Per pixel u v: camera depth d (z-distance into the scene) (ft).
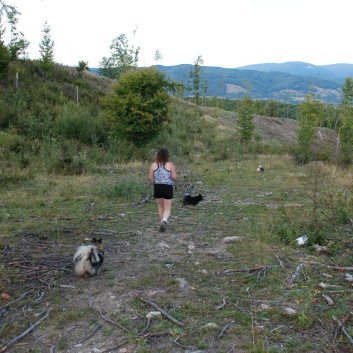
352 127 81.10
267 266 19.03
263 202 36.11
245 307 14.94
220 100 250.98
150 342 12.61
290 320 14.02
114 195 37.86
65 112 73.20
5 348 12.33
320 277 17.90
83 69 124.36
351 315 14.34
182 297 15.69
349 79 110.32
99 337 12.94
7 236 23.77
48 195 37.63
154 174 25.68
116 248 22.27
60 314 14.42
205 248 22.48
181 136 100.37
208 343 12.53
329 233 24.30
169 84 72.59
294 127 195.31
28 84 90.79
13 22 22.84
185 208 33.68
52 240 23.47
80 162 52.75
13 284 17.17
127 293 16.11
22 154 56.18
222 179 50.75
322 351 12.18
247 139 114.11
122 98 69.82
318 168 48.19
